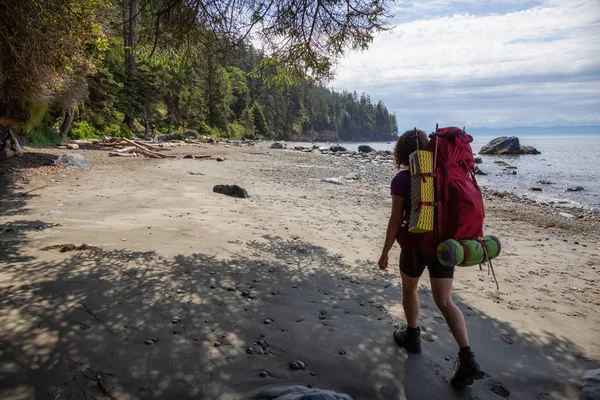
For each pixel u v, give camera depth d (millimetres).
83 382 2389
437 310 3986
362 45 5297
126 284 3955
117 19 7922
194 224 6863
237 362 2742
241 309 3617
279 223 7688
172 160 20094
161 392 2363
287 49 5570
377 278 4922
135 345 2848
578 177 20484
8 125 13703
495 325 3752
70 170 13094
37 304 3346
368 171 21000
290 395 2219
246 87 92875
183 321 3279
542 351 3277
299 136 123250
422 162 2508
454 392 2615
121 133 34812
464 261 2420
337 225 8055
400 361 2932
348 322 3551
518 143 40250
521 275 5477
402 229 2809
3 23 6340
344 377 2682
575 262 6344
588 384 2738
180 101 49750
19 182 10219
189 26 4473
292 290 4246
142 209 7934
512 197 14273
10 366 2480
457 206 2475
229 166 19562
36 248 4883
